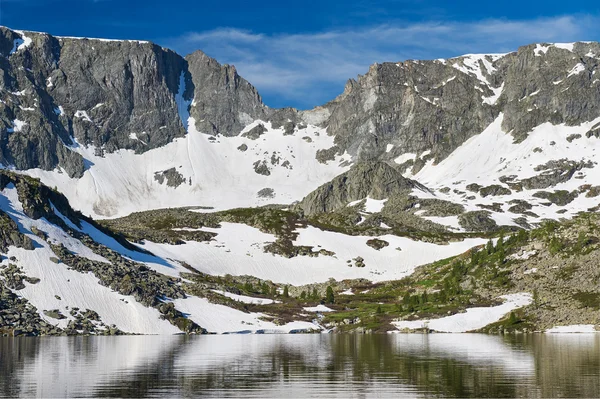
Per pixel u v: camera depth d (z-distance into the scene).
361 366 120.56
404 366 119.94
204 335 192.00
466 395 94.62
